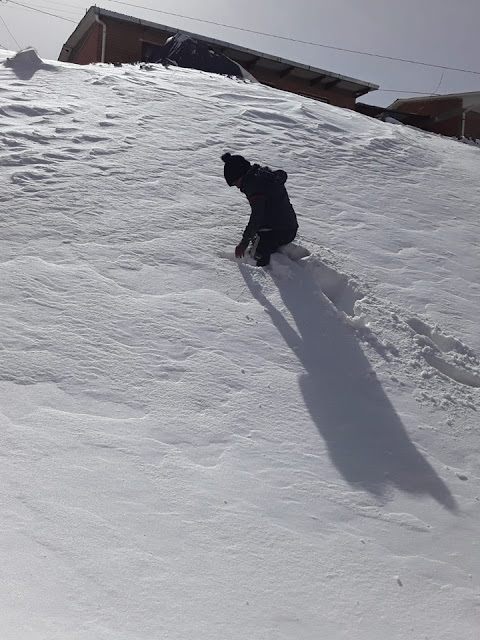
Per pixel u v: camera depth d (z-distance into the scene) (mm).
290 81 24531
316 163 9727
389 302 6000
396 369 5027
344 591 2848
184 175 7750
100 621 2336
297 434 3973
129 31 21406
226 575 2750
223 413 3955
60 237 5746
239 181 5805
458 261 7590
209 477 3365
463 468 4125
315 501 3422
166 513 3021
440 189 10258
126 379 4039
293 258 6430
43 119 8984
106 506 2965
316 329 5238
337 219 7797
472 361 5492
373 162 10648
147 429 3629
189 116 10406
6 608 2270
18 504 2836
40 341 4219
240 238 6387
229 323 5000
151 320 4781
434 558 3230
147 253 5734
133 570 2635
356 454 3943
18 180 6848
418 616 2809
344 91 25719
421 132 15602
